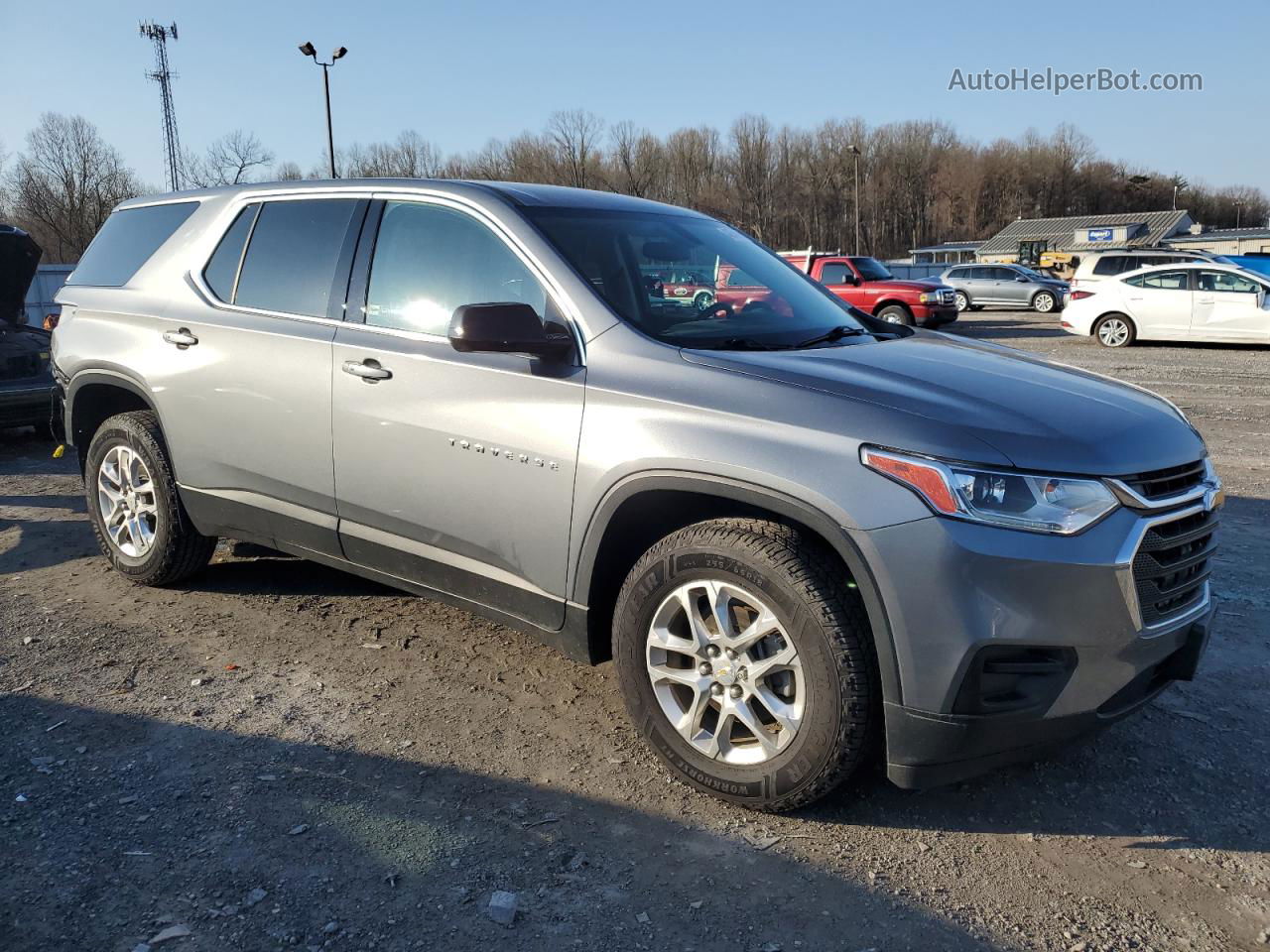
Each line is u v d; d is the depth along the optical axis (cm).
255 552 508
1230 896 245
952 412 256
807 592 255
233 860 251
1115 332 1784
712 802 283
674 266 343
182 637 397
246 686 353
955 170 9700
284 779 290
